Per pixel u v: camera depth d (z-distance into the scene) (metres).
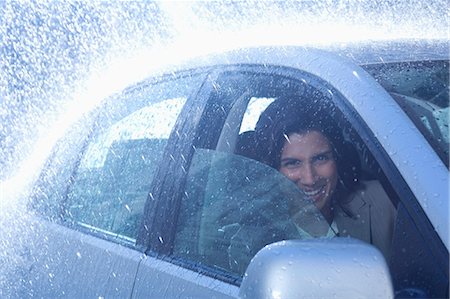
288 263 2.40
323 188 3.12
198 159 3.54
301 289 2.37
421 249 2.61
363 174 2.99
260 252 2.50
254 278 2.46
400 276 2.64
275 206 3.22
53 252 4.04
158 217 3.57
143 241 3.59
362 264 2.37
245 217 3.27
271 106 3.32
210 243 3.30
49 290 3.96
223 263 3.20
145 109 3.98
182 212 3.48
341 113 3.02
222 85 3.59
